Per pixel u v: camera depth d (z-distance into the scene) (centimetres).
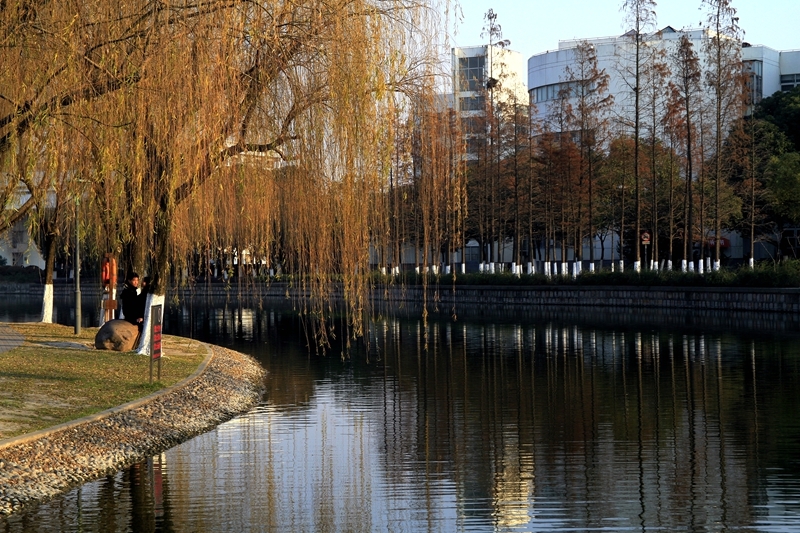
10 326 3266
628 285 5103
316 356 2909
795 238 6950
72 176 1473
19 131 1258
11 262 8869
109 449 1365
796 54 8688
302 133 1578
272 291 7325
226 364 2364
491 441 1515
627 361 2573
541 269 8588
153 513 1095
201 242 2142
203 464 1348
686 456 1383
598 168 5766
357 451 1444
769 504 1122
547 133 5859
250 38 1458
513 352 2903
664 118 5138
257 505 1136
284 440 1530
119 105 1343
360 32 1528
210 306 6353
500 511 1106
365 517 1084
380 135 1573
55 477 1209
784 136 6347
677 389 2036
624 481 1241
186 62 1370
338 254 1714
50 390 1677
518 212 5919
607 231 7388
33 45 1227
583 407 1828
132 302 2484
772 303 4212
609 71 8081
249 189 1762
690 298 4681
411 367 2559
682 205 5900
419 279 6266
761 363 2450
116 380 1852
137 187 1488
